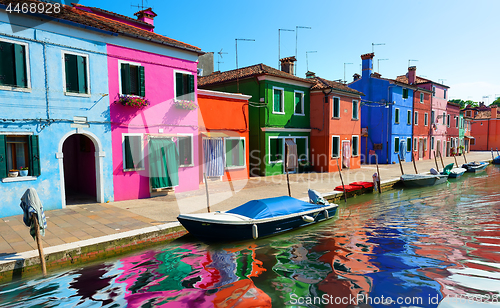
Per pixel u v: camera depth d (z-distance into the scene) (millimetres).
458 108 40250
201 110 15078
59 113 9750
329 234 9078
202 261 7035
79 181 12375
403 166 25375
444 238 8641
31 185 9250
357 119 23594
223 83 19688
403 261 6984
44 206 9578
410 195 15586
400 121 28203
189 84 13570
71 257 6535
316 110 21266
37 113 9281
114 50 11047
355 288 5766
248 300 5340
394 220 10711
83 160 11898
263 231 8555
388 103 26578
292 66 22266
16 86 8859
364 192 15617
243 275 6344
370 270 6547
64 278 6023
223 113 16078
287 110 19672
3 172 8672
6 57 8695
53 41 9531
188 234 8547
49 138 9555
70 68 10008
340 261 7051
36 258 6094
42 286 5699
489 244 8078
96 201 11008
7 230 7539
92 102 10500
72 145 12617
